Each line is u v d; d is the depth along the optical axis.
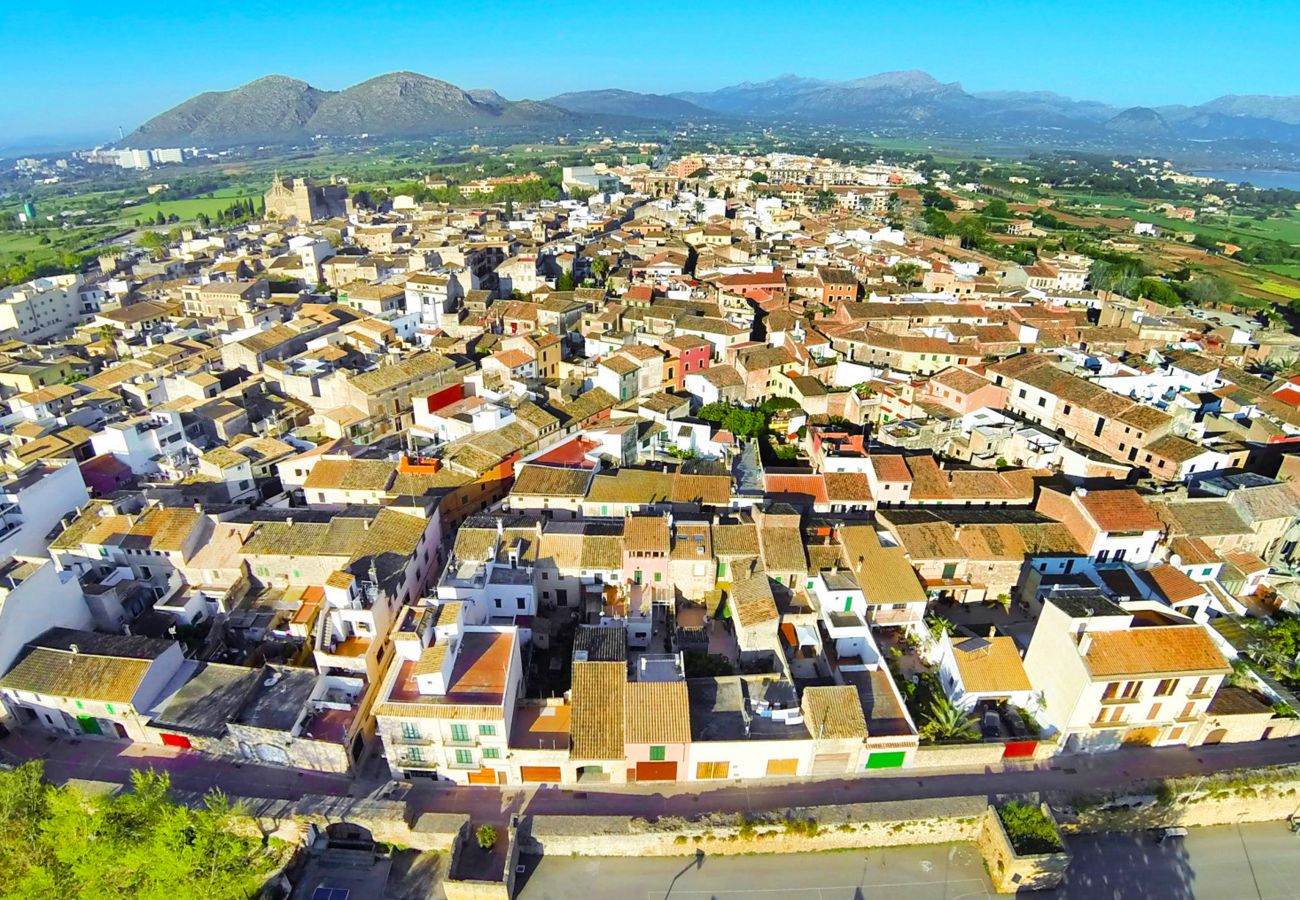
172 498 92.69
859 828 58.34
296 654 73.94
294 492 101.88
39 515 86.00
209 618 79.75
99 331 170.12
